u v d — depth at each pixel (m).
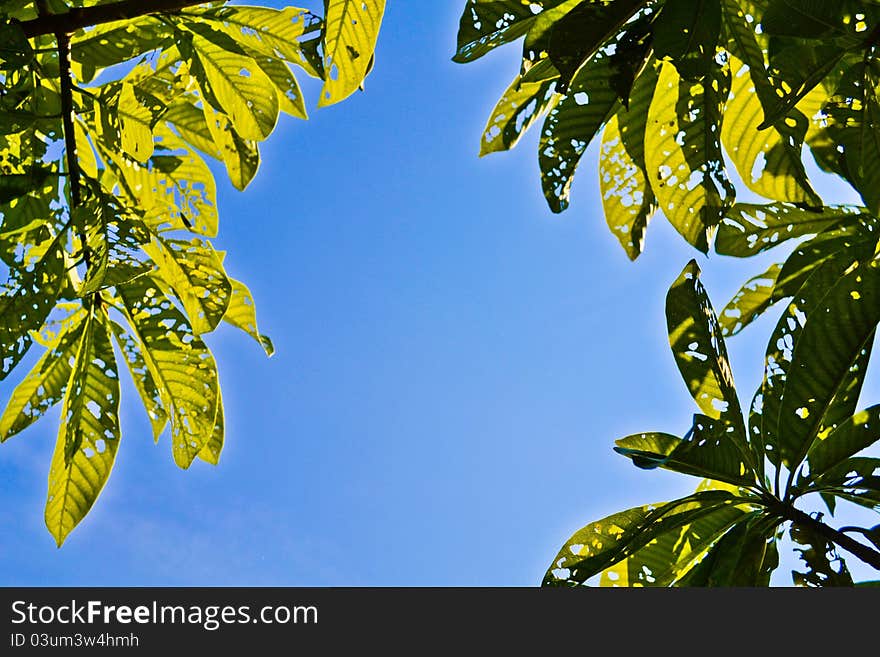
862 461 1.38
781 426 1.39
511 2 1.45
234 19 1.84
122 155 1.93
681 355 1.52
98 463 2.03
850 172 1.42
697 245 1.60
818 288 1.47
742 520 1.45
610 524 1.45
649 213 1.84
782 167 1.59
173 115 2.06
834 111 1.41
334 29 1.67
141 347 2.05
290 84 1.93
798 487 1.40
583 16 1.24
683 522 1.41
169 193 2.01
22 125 1.73
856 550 1.29
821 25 1.27
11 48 1.58
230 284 1.98
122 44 1.90
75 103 1.89
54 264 1.85
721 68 1.51
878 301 1.31
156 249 1.96
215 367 2.06
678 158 1.60
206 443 2.07
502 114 1.81
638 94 1.62
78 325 2.04
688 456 1.41
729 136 1.63
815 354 1.36
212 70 1.90
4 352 1.79
